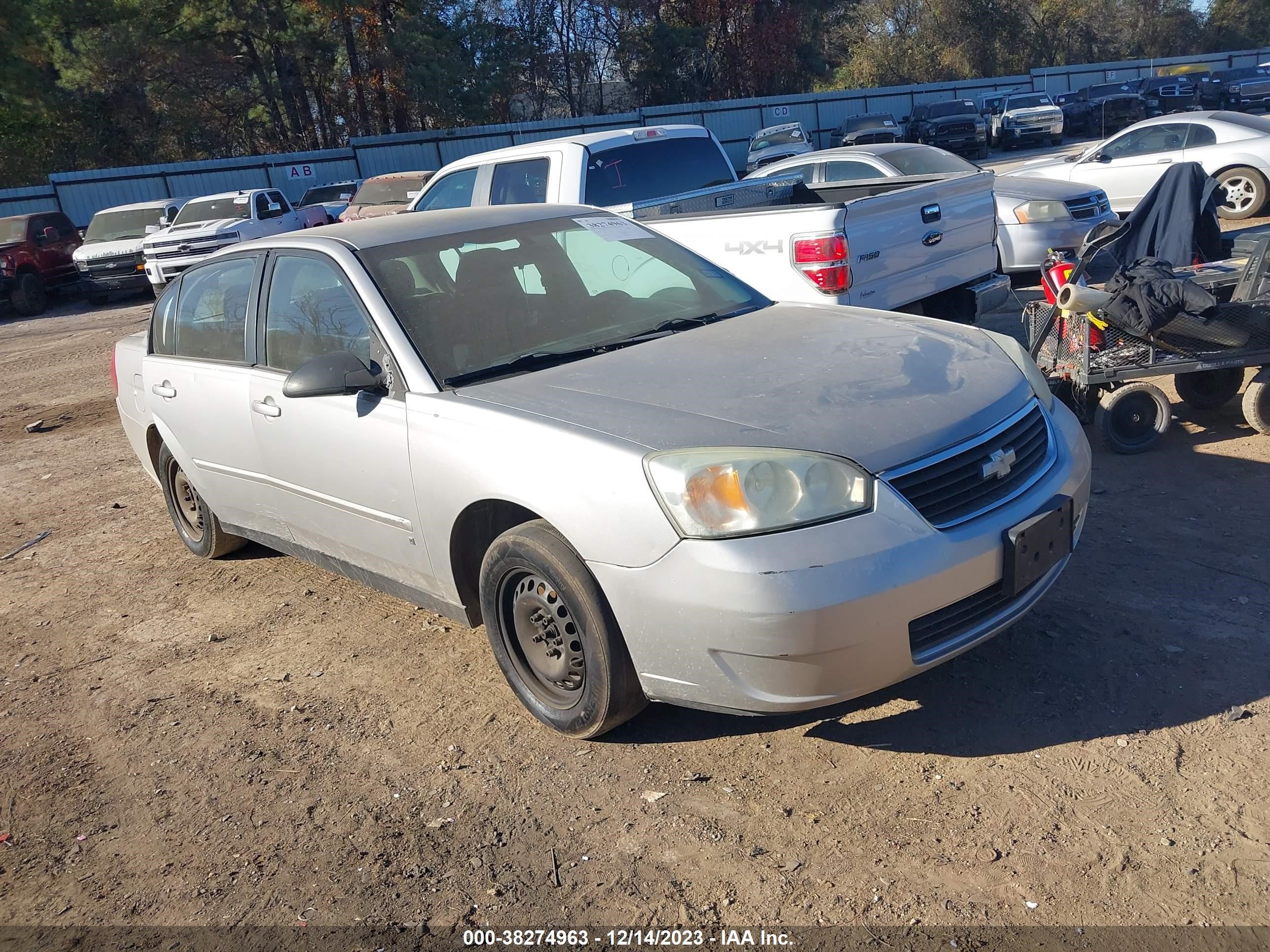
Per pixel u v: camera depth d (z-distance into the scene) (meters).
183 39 32.84
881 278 6.33
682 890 2.79
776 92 48.69
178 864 3.16
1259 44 64.06
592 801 3.22
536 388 3.58
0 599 5.62
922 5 59.91
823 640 2.85
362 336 4.01
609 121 36.81
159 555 6.05
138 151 34.91
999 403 3.32
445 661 4.29
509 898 2.84
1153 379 7.24
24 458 8.74
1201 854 2.69
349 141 36.72
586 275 4.40
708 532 2.90
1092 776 3.04
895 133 33.44
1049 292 6.11
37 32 29.98
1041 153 32.91
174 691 4.30
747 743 3.43
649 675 3.13
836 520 2.89
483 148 34.34
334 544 4.41
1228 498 4.92
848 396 3.24
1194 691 3.39
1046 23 60.81
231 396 4.66
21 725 4.16
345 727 3.85
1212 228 6.21
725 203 8.01
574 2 45.97
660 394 3.39
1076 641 3.77
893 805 3.03
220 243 18.48
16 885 3.16
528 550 3.32
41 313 20.84
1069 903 2.58
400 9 37.69
